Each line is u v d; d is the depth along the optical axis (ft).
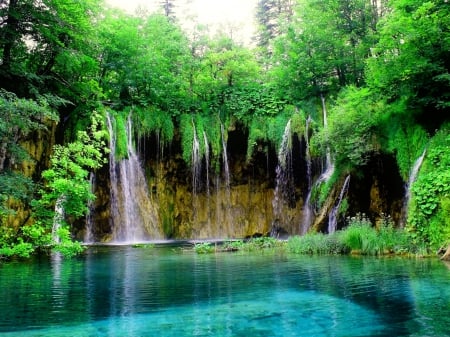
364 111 65.51
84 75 85.87
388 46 62.13
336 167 71.31
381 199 63.82
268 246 63.72
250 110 96.63
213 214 97.30
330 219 68.90
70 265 45.06
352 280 32.55
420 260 42.91
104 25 89.76
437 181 47.21
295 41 92.27
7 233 51.93
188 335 19.33
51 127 77.46
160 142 94.17
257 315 22.84
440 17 57.93
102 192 84.99
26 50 71.97
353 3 84.79
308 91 94.43
